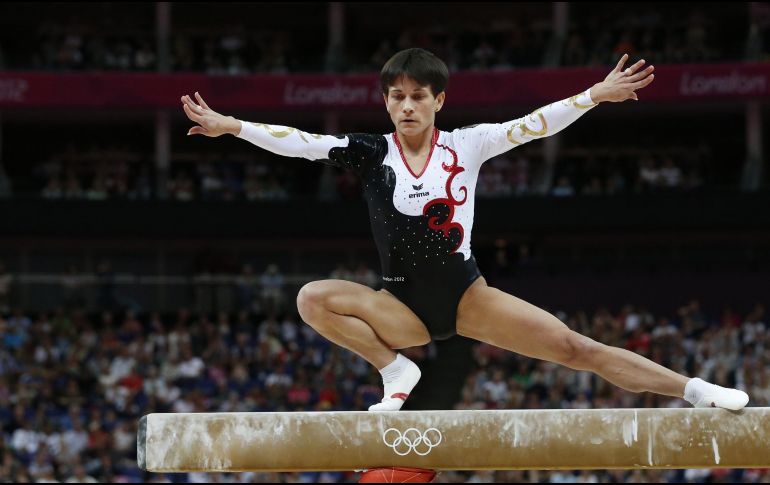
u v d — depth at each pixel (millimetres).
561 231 44844
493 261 47906
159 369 35969
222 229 44906
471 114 48562
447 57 49500
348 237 46094
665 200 43625
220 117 9836
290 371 36719
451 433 9297
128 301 42625
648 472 30500
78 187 46000
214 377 36031
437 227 9977
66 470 30984
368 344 10281
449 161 10062
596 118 49656
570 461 9250
